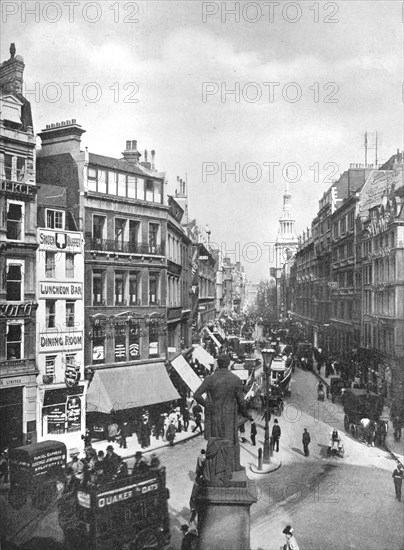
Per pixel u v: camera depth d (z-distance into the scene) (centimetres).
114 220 3005
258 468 2198
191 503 1734
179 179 3312
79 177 2869
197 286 4588
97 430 2725
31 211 2625
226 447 1454
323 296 3400
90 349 2831
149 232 3198
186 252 4162
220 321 6062
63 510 1655
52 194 2827
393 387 2453
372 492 1934
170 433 2550
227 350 4062
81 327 2773
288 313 4044
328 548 1605
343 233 3119
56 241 2695
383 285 2589
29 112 2633
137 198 3131
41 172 2923
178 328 3575
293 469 2189
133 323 3031
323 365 3316
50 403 2631
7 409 2516
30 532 1738
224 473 1446
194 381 3275
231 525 1425
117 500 1616
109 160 3039
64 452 1980
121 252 3000
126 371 2933
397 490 1891
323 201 3359
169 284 3469
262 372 3206
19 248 2569
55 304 2702
